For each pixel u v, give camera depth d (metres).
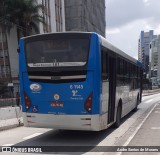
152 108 25.59
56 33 10.84
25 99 11.18
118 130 13.45
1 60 60.88
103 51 11.14
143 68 25.08
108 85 11.87
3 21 50.88
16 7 50.59
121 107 14.76
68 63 10.62
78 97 10.50
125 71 15.78
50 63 10.82
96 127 10.48
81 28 86.06
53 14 66.00
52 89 10.77
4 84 57.22
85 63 10.49
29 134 12.92
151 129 13.59
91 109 10.41
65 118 10.63
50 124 10.85
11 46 56.88
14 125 15.05
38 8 52.84
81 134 12.63
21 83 11.27
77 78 10.53
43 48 10.98
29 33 52.97
